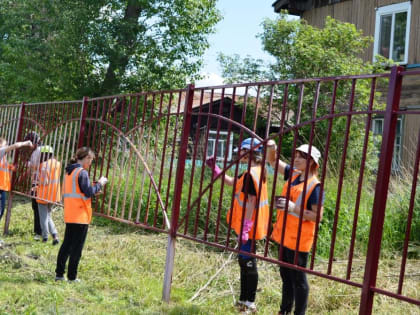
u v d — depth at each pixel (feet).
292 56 40.32
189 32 49.24
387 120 9.51
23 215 27.94
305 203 12.07
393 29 44.42
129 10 48.83
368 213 22.52
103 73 49.26
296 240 11.41
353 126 35.32
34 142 22.56
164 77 47.65
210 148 55.47
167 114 15.44
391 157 9.52
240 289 15.40
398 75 9.49
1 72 48.91
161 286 16.26
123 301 14.53
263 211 14.38
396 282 17.06
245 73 42.93
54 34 47.37
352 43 40.09
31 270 17.17
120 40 47.06
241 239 12.75
